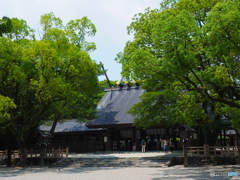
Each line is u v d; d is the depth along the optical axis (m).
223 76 16.31
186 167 22.39
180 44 15.39
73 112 40.09
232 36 14.75
